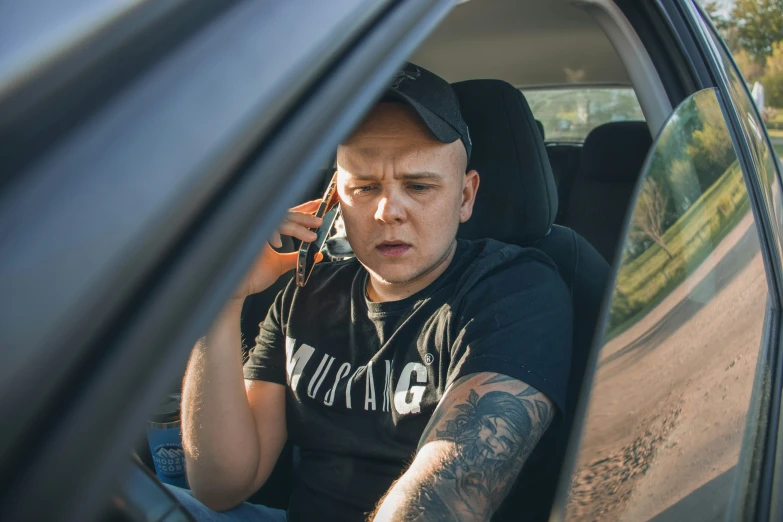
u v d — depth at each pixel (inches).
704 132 49.3
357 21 22.4
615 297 33.7
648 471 32.2
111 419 13.9
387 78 22.8
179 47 17.6
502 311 48.4
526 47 84.8
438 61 91.5
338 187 51.4
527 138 62.2
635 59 56.6
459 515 40.1
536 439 44.9
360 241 50.7
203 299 15.7
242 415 55.3
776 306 49.8
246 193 17.1
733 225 47.6
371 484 51.8
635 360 33.9
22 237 13.9
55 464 13.2
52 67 15.8
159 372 14.7
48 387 13.3
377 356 52.3
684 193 42.7
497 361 45.2
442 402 45.6
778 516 34.5
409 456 50.2
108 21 16.9
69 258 14.1
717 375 39.2
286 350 58.5
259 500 66.8
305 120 19.2
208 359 54.7
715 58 58.8
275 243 57.4
